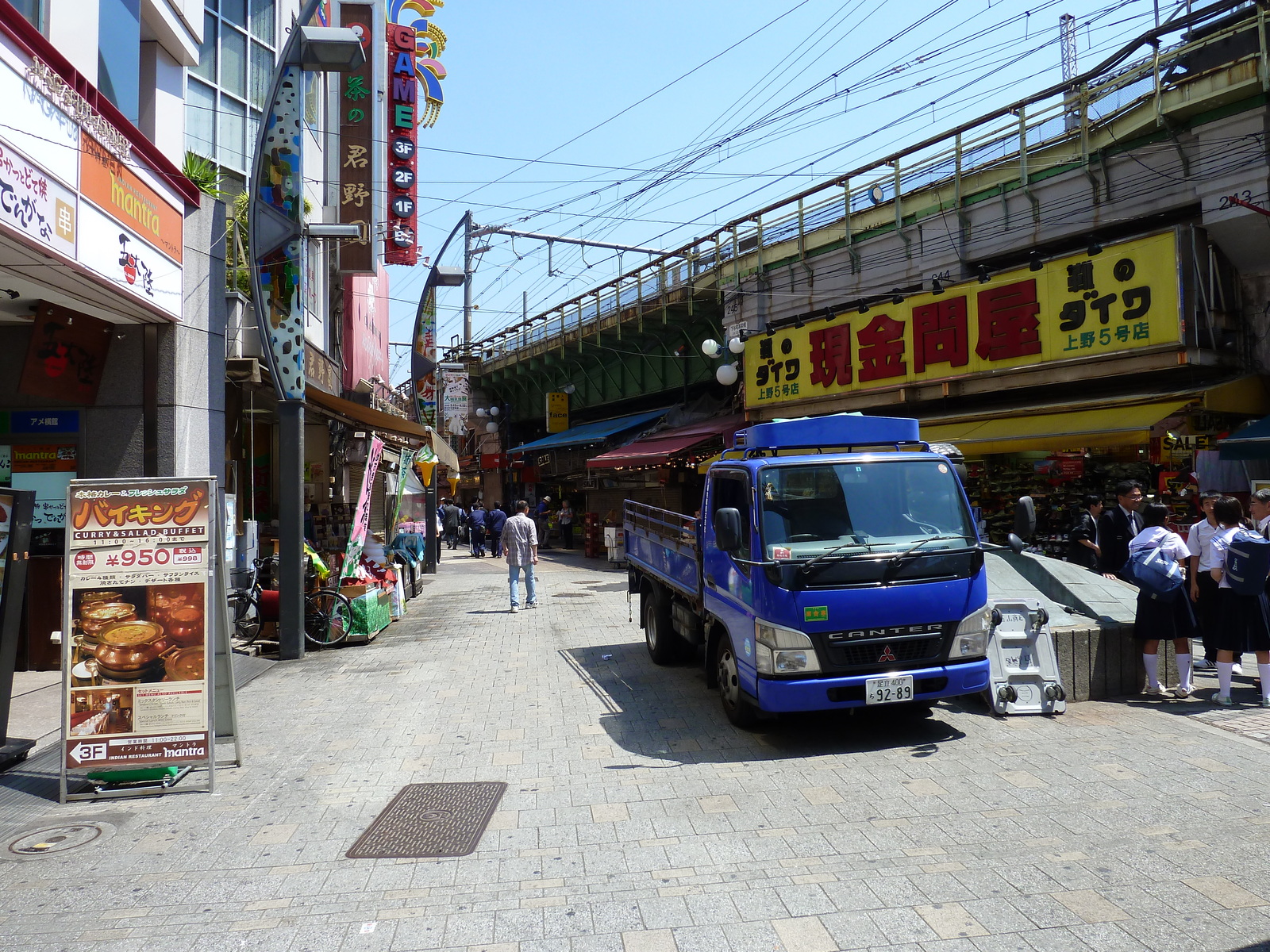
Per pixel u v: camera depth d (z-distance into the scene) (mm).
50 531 9188
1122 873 3859
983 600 6207
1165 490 12297
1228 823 4375
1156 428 11727
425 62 21719
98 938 3555
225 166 13328
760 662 5980
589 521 26719
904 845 4285
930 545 6219
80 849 4559
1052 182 14594
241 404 12688
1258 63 11336
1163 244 12188
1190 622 6977
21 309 8594
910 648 6004
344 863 4285
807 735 6398
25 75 6160
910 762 5648
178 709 5484
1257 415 12047
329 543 17047
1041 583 8336
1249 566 6527
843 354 18141
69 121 6871
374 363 26031
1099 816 4559
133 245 8117
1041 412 13562
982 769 5426
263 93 14156
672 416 25375
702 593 7500
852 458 6523
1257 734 5953
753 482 6367
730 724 6785
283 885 4047
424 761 6004
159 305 8758
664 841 4457
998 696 6648
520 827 4719
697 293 23172
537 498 37719
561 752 6145
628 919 3596
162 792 5426
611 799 5137
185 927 3637
